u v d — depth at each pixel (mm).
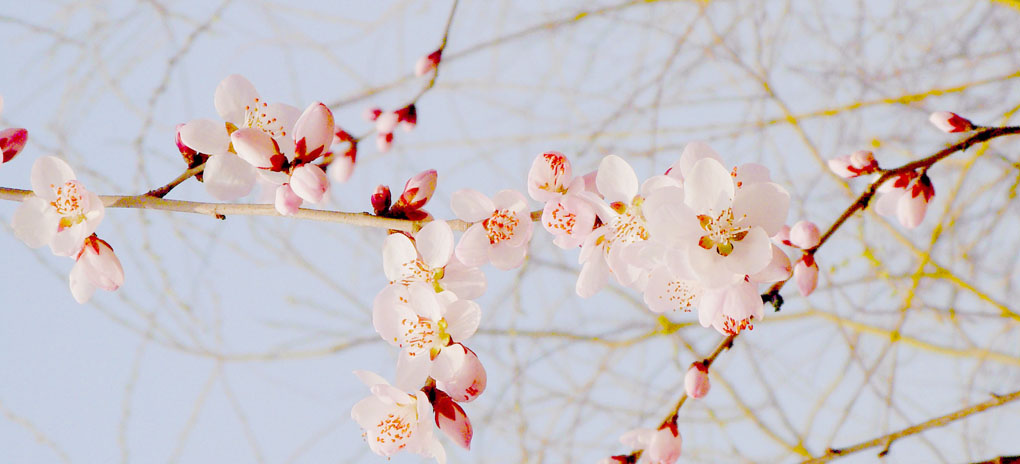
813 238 740
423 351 719
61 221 726
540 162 726
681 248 705
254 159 715
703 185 706
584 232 719
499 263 725
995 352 827
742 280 709
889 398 811
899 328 810
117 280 730
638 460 773
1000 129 745
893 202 758
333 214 724
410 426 721
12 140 736
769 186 707
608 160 721
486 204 728
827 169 841
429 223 722
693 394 755
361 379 724
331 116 720
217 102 729
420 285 719
